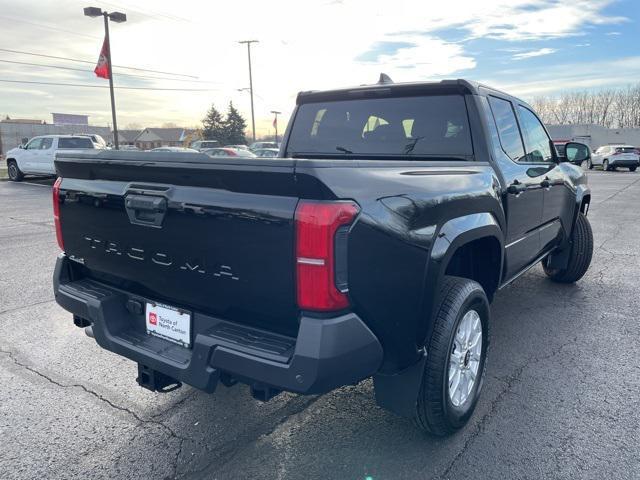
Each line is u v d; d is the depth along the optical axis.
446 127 3.67
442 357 2.67
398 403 2.67
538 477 2.59
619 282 6.16
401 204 2.37
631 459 2.72
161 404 3.36
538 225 4.53
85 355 4.12
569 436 2.94
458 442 2.90
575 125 57.16
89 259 3.03
